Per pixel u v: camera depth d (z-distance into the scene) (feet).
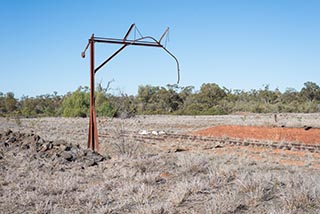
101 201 31.01
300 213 25.30
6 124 167.94
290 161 59.11
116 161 50.31
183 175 39.86
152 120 190.60
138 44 59.00
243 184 31.27
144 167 43.78
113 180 38.52
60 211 29.12
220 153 70.23
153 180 37.32
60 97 371.35
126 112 202.18
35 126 152.87
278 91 369.91
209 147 80.18
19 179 40.98
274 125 118.42
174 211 27.37
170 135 107.55
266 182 32.37
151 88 345.10
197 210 27.40
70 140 95.86
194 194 31.14
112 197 32.40
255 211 26.40
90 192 33.30
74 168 47.93
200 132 114.01
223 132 108.99
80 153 55.67
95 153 57.72
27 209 30.09
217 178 35.55
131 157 51.19
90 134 61.87
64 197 33.04
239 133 105.09
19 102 372.58
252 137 98.84
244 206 27.43
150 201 30.73
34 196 32.86
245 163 53.42
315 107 288.71
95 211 28.81
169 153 68.95
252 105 307.58
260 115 233.35
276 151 71.77
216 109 288.30
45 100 361.51
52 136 103.24
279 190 30.68
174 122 172.96
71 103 254.06
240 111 305.53
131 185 34.63
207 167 43.24
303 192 27.61
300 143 82.38
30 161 51.13
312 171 47.88
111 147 73.97
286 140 90.02
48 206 29.91
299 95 356.59
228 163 54.39
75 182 38.22
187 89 376.68
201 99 346.74
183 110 296.10
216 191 31.71
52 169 47.24
